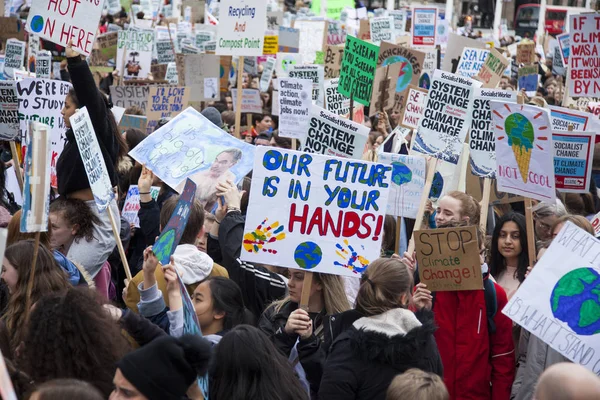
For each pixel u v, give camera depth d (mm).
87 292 4281
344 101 12547
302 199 6090
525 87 18500
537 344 6266
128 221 8758
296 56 17891
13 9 27984
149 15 29938
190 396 4188
